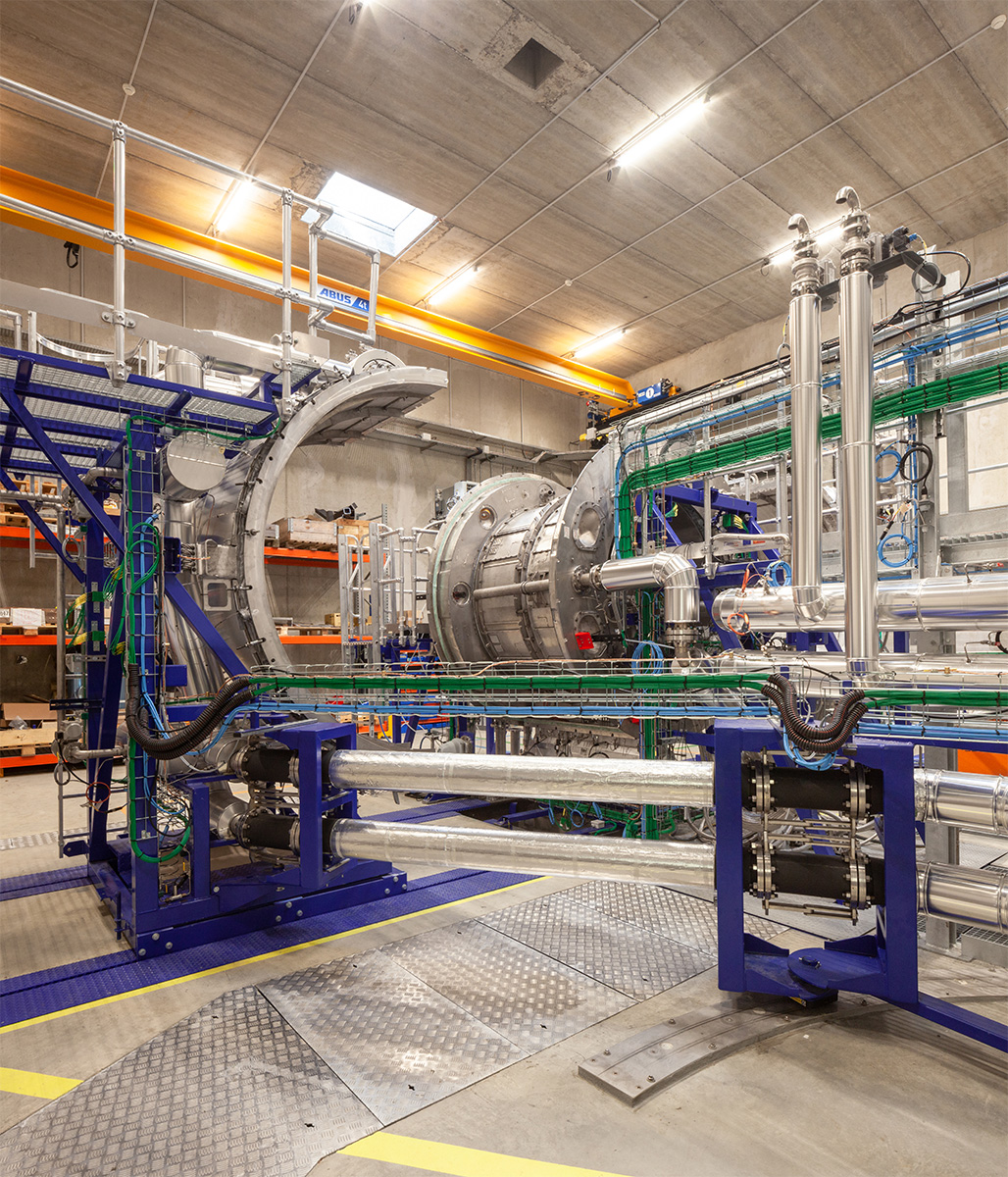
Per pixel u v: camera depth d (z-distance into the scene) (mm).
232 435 4539
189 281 11383
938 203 10516
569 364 16047
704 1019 2750
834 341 5082
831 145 9344
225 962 3449
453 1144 2125
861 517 3182
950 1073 2445
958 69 8164
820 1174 1978
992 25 7574
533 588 5945
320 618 12688
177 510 4945
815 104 8672
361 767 3695
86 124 8812
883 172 9852
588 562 6051
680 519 6789
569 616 5836
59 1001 3080
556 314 13883
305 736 3645
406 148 9391
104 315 3832
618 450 6312
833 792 2721
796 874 2795
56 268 10266
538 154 9516
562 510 5906
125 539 3812
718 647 5898
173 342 4148
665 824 5316
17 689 9719
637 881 3164
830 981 2705
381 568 7914
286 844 3803
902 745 2611
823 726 2656
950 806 2742
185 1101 2352
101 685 4820
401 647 8117
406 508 14438
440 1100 2340
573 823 6090
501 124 8969
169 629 4648
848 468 3221
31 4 7188
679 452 6293
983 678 3090
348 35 7648
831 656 4137
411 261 12031
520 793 3406
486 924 3826
